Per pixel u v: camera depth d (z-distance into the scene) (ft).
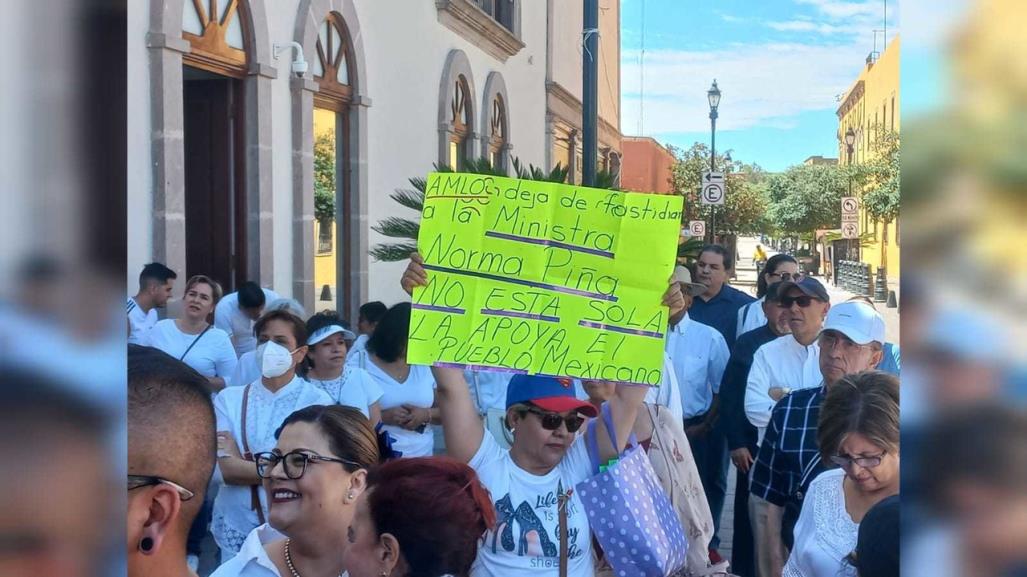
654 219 10.29
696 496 11.47
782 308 16.22
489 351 10.19
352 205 37.19
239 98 29.50
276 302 16.46
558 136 76.54
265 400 14.21
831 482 9.84
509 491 9.95
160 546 5.36
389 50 40.16
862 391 9.24
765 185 126.52
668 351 19.66
